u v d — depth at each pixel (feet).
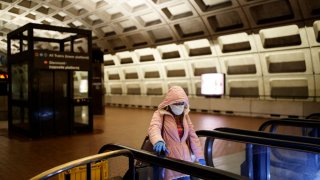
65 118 35.32
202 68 66.69
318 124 16.81
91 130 37.45
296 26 46.21
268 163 15.60
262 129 19.08
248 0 43.91
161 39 65.67
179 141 12.00
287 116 48.01
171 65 71.72
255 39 50.60
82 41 76.28
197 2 49.11
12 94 38.40
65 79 35.45
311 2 40.96
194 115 56.08
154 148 10.87
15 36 38.99
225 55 57.31
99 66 59.21
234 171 20.10
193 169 8.70
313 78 48.32
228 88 62.39
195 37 58.13
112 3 55.62
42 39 38.27
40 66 33.09
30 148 27.53
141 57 77.25
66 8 61.21
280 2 43.73
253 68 58.18
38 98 33.14
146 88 82.64
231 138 13.69
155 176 11.88
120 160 22.02
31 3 61.00
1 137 33.68
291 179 17.95
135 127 41.24
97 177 13.46
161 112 12.11
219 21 53.21
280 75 52.06
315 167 17.53
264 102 51.37
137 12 57.31
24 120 35.70
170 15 56.44
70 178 12.85
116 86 95.81
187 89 71.51
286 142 12.00
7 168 20.75
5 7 62.49
